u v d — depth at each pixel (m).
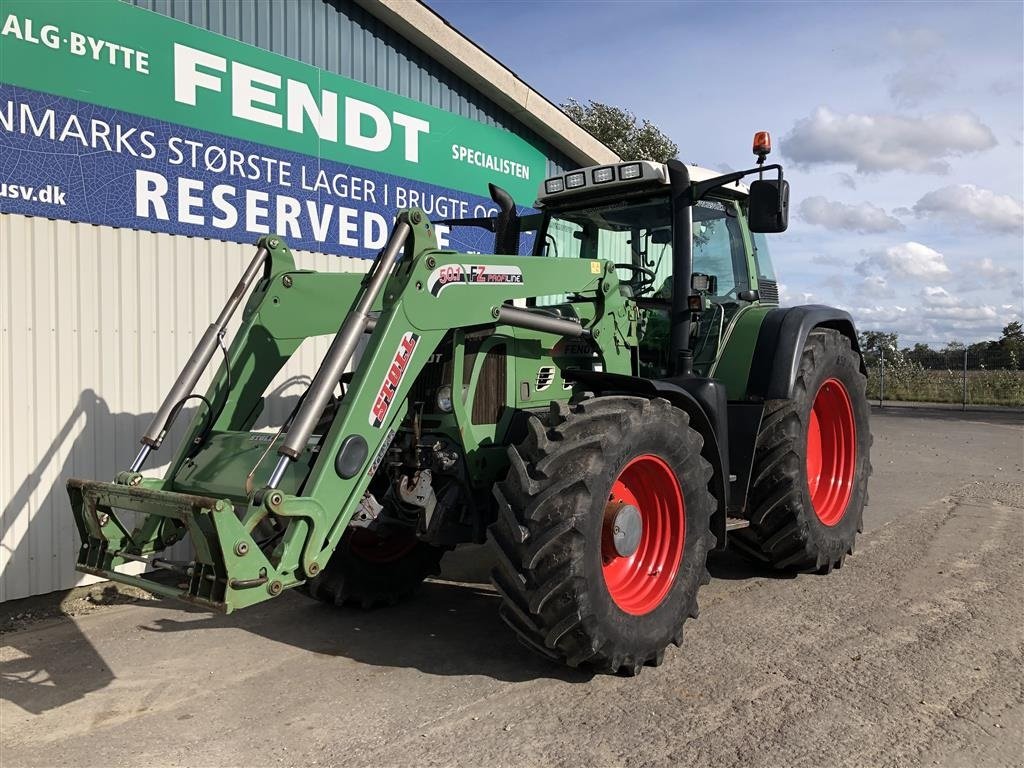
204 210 5.11
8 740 2.83
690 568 3.56
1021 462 9.61
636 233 4.69
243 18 5.31
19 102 4.23
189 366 3.49
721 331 4.68
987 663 3.39
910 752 2.65
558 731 2.83
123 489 2.90
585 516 3.03
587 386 3.98
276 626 4.07
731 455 4.45
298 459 3.09
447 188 7.02
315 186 5.82
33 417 4.34
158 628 4.07
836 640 3.69
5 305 4.21
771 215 4.04
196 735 2.84
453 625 4.07
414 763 2.61
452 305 3.31
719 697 3.09
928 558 5.13
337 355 2.95
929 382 23.67
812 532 4.53
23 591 4.31
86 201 4.52
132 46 4.70
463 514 3.67
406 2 6.23
